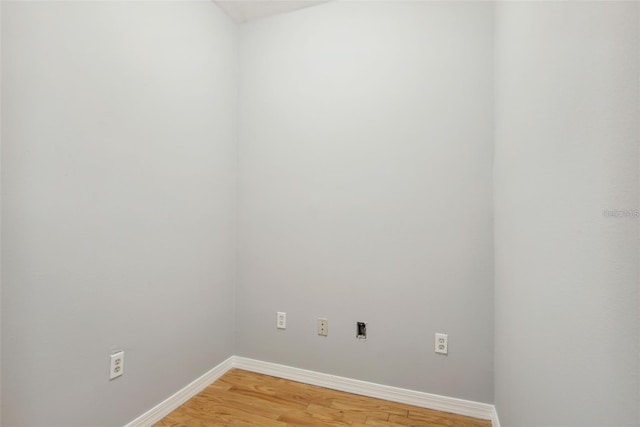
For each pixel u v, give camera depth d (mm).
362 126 1966
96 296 1337
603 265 492
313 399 1843
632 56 417
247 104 2277
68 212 1229
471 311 1719
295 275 2100
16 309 1077
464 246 1743
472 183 1740
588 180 548
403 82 1887
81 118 1274
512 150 1182
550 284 738
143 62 1560
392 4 1922
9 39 1054
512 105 1186
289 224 2127
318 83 2080
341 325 1977
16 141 1073
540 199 818
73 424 1246
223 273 2150
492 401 1665
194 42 1900
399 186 1877
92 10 1316
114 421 1409
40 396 1141
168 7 1714
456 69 1787
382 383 1872
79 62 1266
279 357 2129
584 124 566
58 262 1197
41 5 1140
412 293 1832
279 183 2162
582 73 575
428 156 1824
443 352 1758
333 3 2059
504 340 1346
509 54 1245
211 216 2037
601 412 495
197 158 1918
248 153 2260
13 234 1067
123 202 1457
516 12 1108
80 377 1274
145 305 1571
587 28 555
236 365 2240
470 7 1772
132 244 1502
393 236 1881
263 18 2244
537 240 842
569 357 626
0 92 1034
